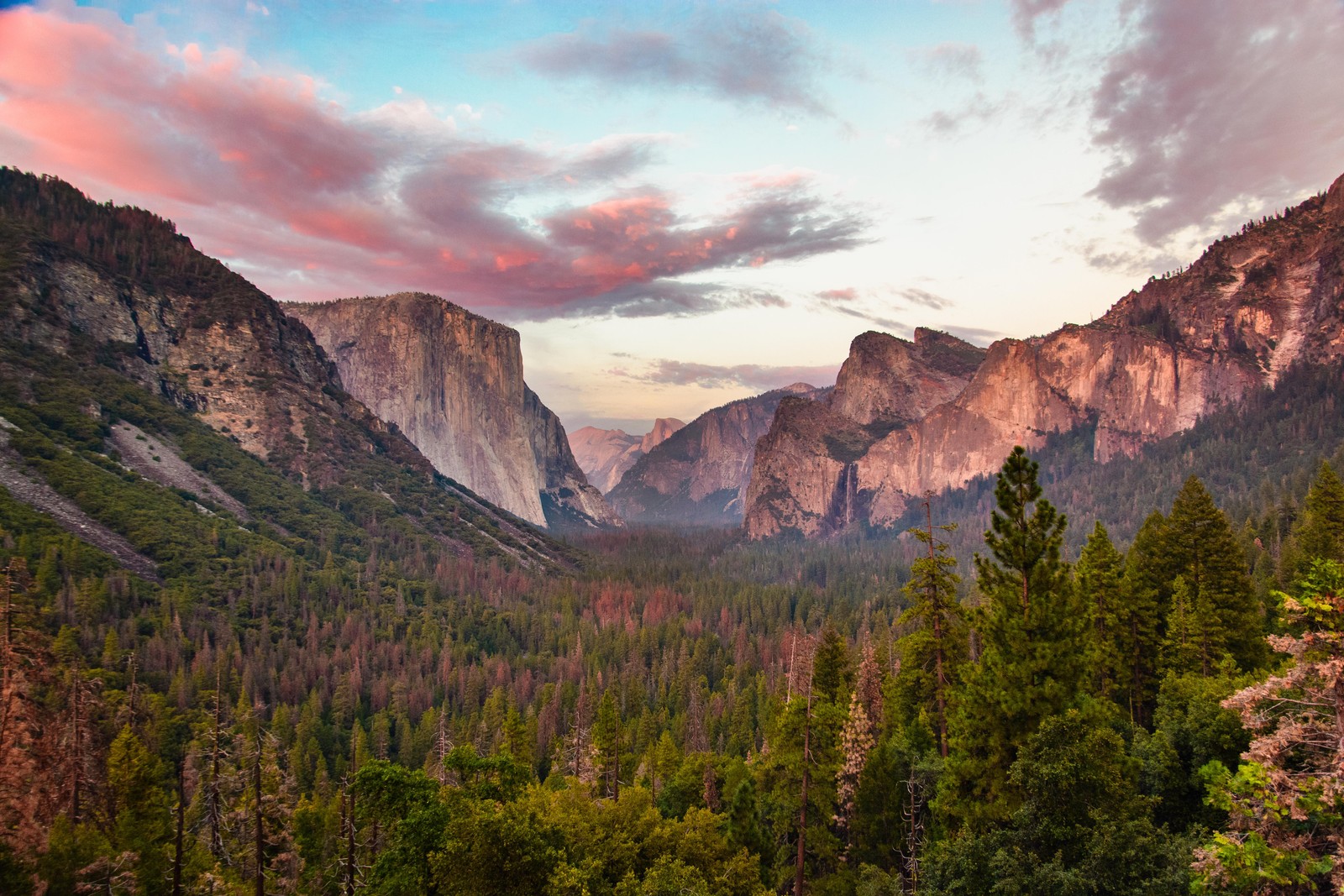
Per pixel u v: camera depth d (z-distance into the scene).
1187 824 37.94
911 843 44.00
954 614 47.91
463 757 49.66
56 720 52.25
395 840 43.88
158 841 53.25
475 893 38.72
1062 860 30.69
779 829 52.62
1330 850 24.91
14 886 41.31
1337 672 22.81
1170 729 40.41
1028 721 36.72
